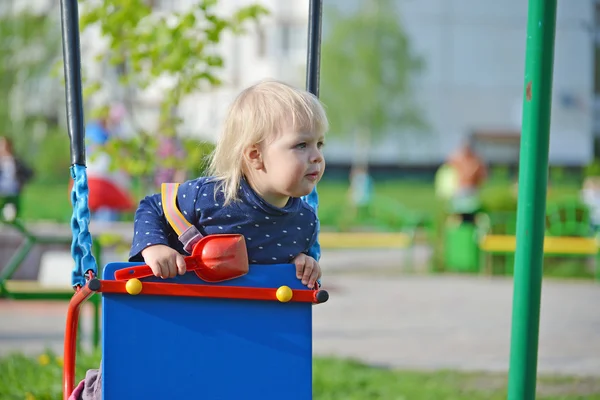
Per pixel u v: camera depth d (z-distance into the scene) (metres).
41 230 14.56
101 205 15.86
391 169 56.06
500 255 16.91
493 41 58.44
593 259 17.08
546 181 4.21
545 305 12.88
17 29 42.38
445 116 58.06
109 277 3.30
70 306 3.46
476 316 11.69
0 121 42.38
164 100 8.13
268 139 3.41
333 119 49.75
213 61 7.88
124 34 7.74
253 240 3.54
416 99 57.00
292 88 3.55
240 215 3.51
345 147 53.75
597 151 61.91
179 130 9.36
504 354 9.09
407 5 57.59
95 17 7.66
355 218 25.64
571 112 59.00
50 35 42.84
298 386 3.42
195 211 3.52
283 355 3.42
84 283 3.52
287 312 3.44
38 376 6.73
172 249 3.37
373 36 49.19
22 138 42.66
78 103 3.65
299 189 3.41
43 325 10.16
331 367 7.68
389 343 9.59
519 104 58.69
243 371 3.38
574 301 13.35
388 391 6.98
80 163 3.62
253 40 50.38
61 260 11.51
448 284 15.27
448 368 8.25
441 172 27.59
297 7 50.06
